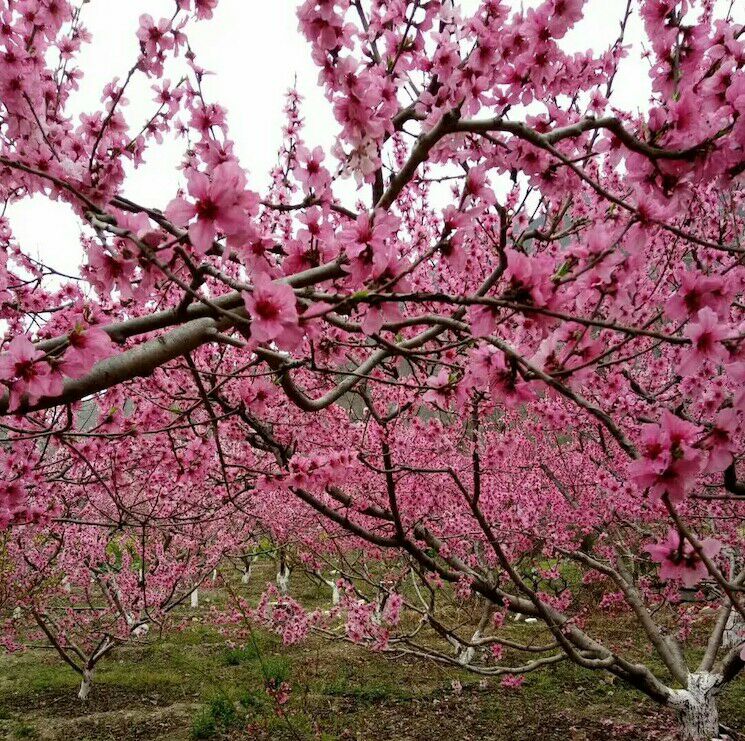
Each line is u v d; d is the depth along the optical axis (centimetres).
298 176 227
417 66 229
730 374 147
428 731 822
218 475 616
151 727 852
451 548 766
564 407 566
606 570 664
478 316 159
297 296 162
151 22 227
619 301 176
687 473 138
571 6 207
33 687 1030
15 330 442
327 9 183
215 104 255
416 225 525
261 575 2127
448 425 740
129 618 1095
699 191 561
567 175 243
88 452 436
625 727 812
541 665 548
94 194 195
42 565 998
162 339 208
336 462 378
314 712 885
